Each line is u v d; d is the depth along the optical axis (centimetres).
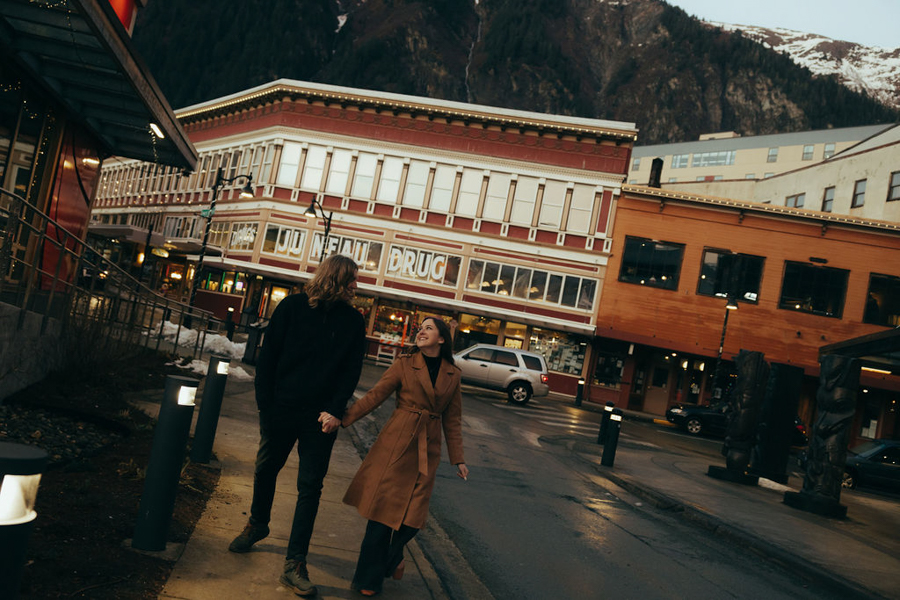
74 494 458
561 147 3366
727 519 900
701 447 2155
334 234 3472
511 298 3341
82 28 873
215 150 4131
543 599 503
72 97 1146
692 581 620
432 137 3456
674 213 3259
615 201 3306
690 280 3225
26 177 1130
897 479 1861
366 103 3466
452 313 3375
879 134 4397
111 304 1132
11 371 752
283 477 673
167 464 393
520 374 2239
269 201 3528
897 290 3106
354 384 418
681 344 3184
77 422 721
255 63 15575
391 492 417
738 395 1353
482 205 3400
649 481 1144
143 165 5066
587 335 3244
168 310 1468
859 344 1155
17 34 952
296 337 411
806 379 3153
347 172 3500
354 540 514
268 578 398
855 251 3145
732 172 9044
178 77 13812
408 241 3422
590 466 1254
